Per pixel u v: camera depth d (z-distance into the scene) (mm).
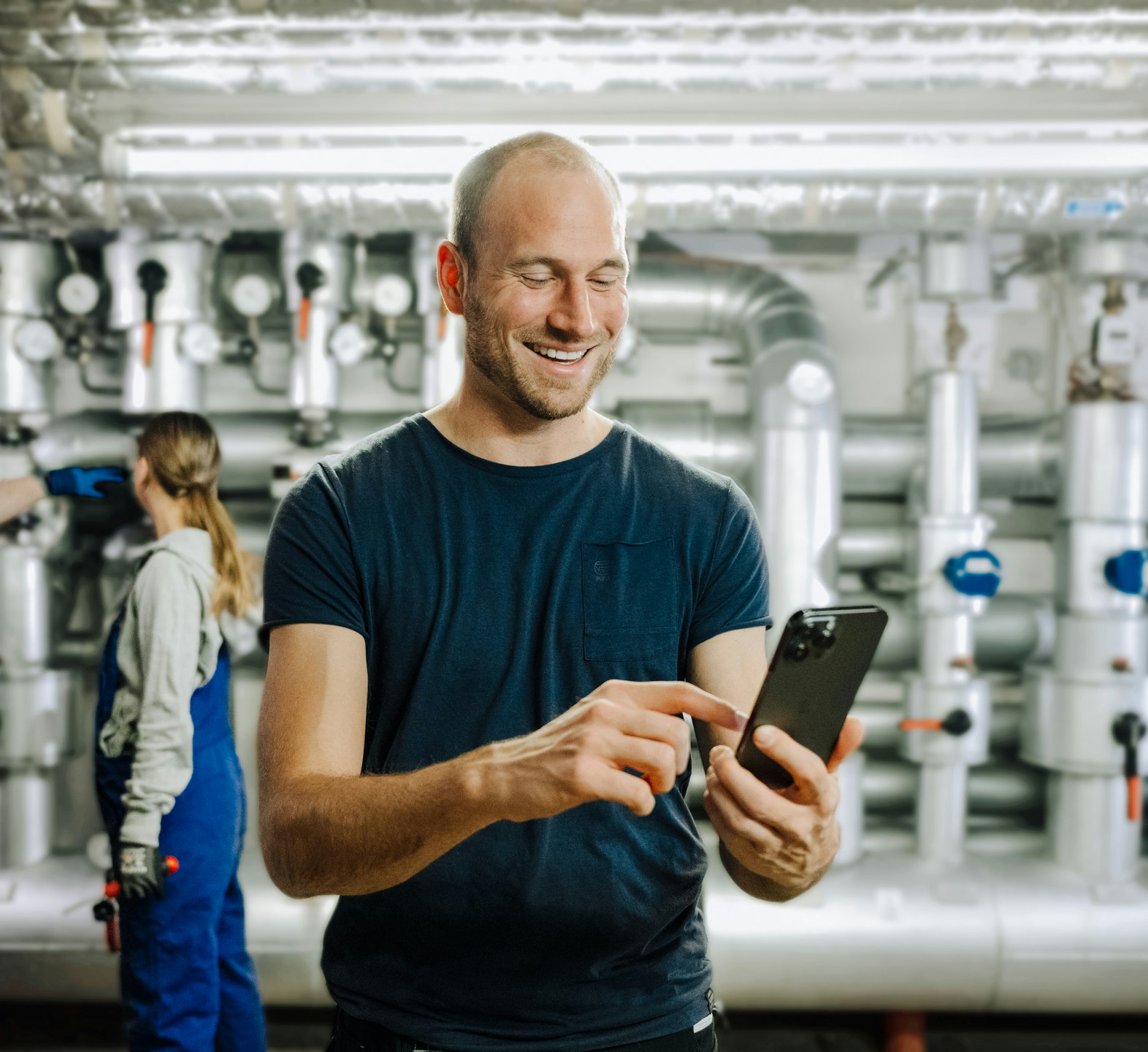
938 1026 2740
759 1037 2660
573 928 971
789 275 3113
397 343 2801
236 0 2080
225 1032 2070
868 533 2916
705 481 1057
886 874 2625
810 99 2205
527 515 993
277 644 964
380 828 796
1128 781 2551
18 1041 2586
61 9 2102
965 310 3102
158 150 2279
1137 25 2105
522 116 2227
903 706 2699
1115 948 2498
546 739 760
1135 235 2613
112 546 2762
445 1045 963
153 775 1850
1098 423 2592
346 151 2258
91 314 2844
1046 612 2865
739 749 838
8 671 2656
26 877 2641
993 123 2203
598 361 941
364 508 976
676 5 2076
